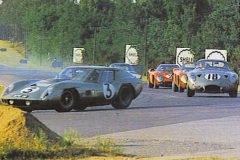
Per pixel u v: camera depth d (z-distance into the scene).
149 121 31.48
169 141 23.88
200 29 122.88
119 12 161.50
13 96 34.81
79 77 37.06
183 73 59.34
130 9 156.00
